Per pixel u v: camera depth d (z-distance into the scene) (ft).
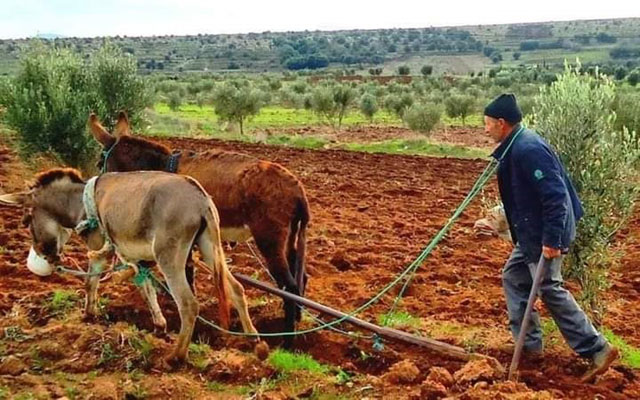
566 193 23.08
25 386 22.71
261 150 93.09
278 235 27.43
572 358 25.36
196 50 524.93
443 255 42.16
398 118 171.32
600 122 27.27
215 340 27.99
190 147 90.99
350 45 561.84
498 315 31.27
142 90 65.87
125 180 25.71
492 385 22.36
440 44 546.26
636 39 497.46
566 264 28.35
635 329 30.12
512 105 23.70
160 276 32.27
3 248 39.73
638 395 23.06
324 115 150.71
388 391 22.95
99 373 23.94
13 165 67.31
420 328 28.81
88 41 472.85
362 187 67.00
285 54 481.46
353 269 38.73
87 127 56.39
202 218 24.02
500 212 26.96
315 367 24.94
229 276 25.73
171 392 22.43
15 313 28.60
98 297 30.89
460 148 108.37
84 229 26.94
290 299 26.66
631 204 28.02
